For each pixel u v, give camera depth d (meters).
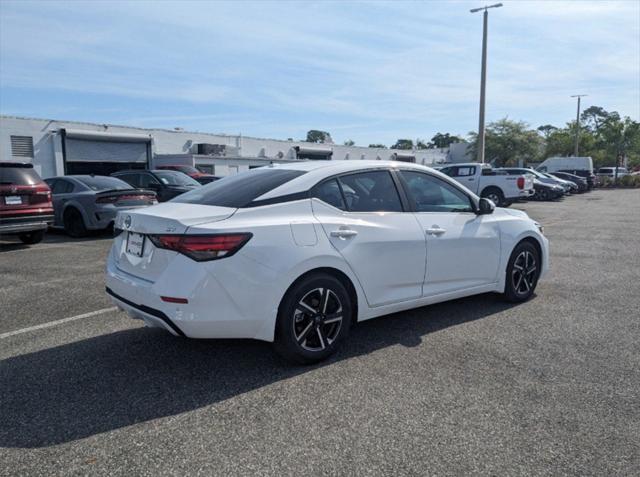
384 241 4.09
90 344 4.28
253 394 3.33
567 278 6.72
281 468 2.52
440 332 4.51
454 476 2.44
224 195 3.89
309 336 3.76
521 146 52.16
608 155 56.09
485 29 22.88
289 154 41.00
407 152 51.62
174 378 3.59
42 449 2.70
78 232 11.09
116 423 2.97
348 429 2.88
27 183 9.23
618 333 4.48
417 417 3.00
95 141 28.88
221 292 3.31
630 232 11.83
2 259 8.36
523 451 2.65
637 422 2.94
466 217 4.84
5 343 4.31
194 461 2.59
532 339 4.32
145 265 3.56
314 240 3.69
